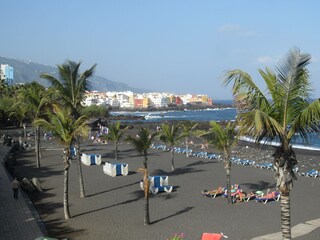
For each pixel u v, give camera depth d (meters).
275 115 11.38
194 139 79.19
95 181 33.50
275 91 11.33
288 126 11.52
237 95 10.91
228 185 25.80
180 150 58.19
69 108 26.75
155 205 25.12
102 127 91.00
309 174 38.53
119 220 21.42
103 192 28.95
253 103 11.19
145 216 20.59
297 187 32.69
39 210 23.28
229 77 10.98
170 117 182.25
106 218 21.80
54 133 20.97
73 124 21.11
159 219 21.77
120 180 34.09
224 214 23.02
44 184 31.42
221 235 16.16
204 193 28.03
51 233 18.89
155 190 28.58
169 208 24.38
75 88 27.23
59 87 26.91
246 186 32.72
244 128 10.73
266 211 23.81
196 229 19.86
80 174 27.19
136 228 19.91
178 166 44.09
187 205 25.23
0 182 29.27
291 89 11.03
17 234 17.31
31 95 36.78
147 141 21.42
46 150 55.50
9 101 84.62
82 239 18.00
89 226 20.19
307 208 25.09
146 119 165.38
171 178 36.16
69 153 21.42
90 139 74.88
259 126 9.57
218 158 50.72
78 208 24.02
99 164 43.75
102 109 143.25
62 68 26.72
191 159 50.38
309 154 56.72
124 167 36.69
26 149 55.81
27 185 27.56
